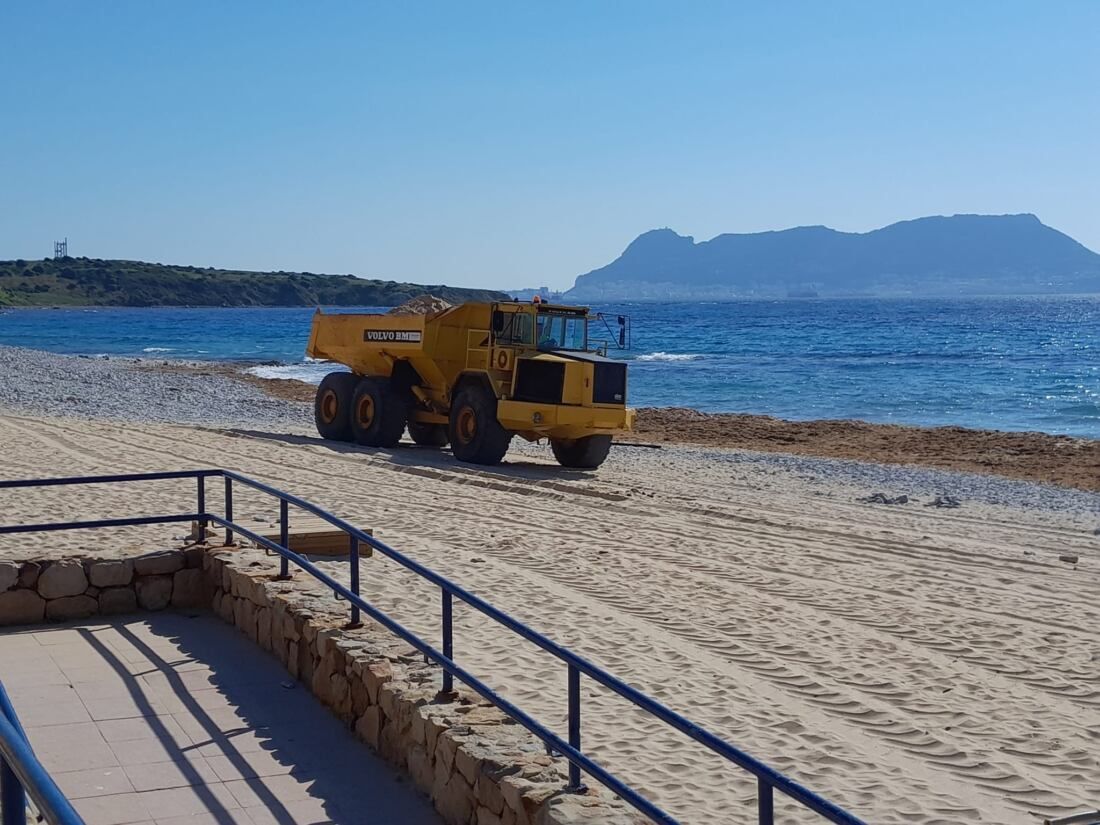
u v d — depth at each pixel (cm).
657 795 634
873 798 646
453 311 2270
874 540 1442
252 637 895
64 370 4447
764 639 957
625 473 2178
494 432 2128
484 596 1061
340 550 1195
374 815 597
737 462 2422
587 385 2075
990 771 692
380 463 2059
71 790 616
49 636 906
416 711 634
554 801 508
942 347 7344
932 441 2831
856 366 5603
